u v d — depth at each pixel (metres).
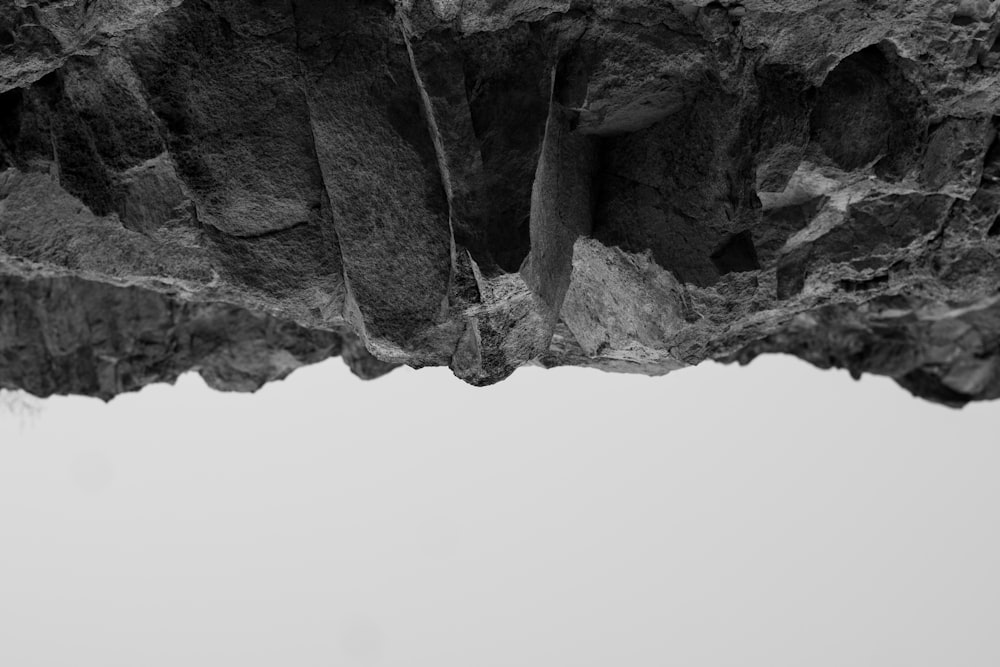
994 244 9.37
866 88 7.86
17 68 7.07
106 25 7.03
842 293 9.46
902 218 8.80
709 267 7.87
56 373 11.34
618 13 7.24
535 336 7.88
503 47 7.18
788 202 8.38
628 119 7.84
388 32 7.25
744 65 7.48
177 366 11.64
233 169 7.62
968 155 8.40
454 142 7.18
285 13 7.25
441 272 7.59
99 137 7.61
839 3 7.24
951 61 7.75
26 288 10.99
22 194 8.02
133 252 8.34
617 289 8.41
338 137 7.45
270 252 7.93
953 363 12.49
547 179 7.53
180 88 7.40
